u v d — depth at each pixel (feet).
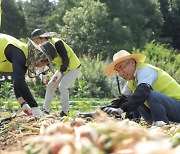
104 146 4.85
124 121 7.95
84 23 152.66
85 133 5.09
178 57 86.94
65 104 26.27
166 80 18.22
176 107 17.69
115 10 172.96
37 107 17.24
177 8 196.44
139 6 176.55
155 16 182.60
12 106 43.80
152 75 17.75
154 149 4.00
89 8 153.99
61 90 26.12
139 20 174.19
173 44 197.47
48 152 4.64
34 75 17.57
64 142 4.60
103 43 153.58
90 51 149.28
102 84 72.23
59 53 25.14
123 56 17.57
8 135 11.37
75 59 26.32
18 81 16.81
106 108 17.22
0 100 49.32
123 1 173.47
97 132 5.15
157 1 186.19
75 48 150.51
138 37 171.22
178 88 18.31
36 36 24.90
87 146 4.40
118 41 154.92
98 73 72.43
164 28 195.31
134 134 4.99
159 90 18.12
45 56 17.15
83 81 65.77
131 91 18.60
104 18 153.48
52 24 188.24
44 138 4.78
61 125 6.07
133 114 19.33
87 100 59.82
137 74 17.76
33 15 282.15
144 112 18.42
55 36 27.53
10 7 172.76
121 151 4.43
